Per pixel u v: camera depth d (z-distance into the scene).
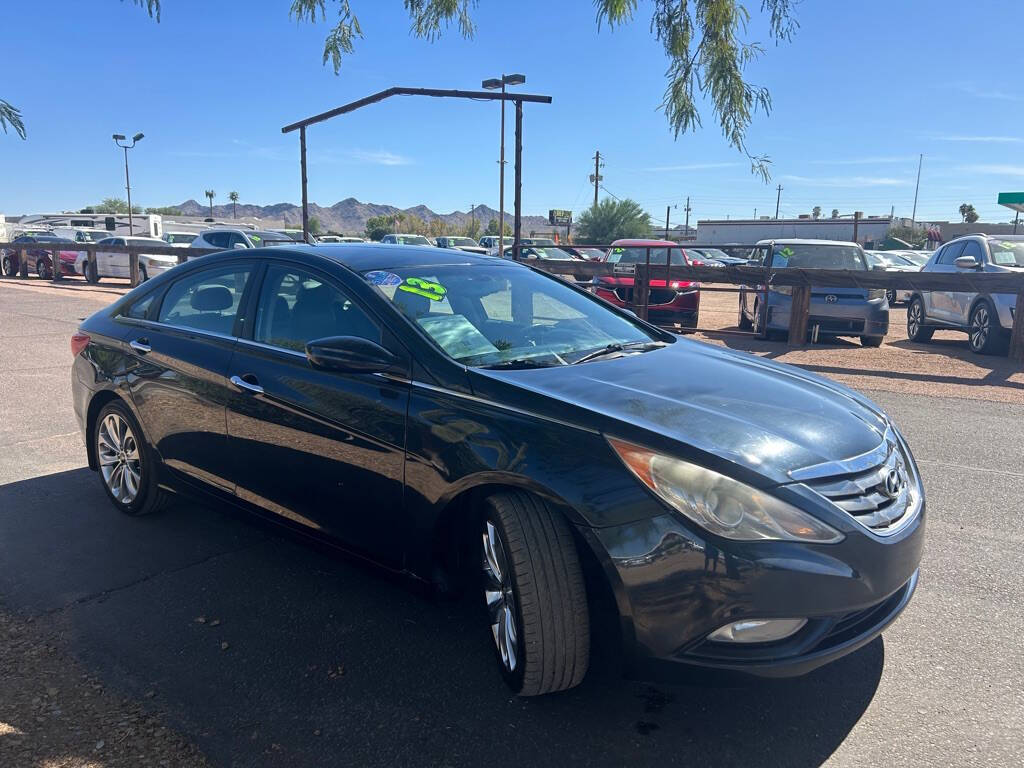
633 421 2.75
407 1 5.79
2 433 6.48
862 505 2.69
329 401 3.42
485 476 2.88
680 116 5.65
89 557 4.12
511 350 3.47
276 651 3.23
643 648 2.62
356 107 14.25
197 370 4.04
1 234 37.81
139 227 48.03
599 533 2.62
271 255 4.06
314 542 3.61
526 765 2.57
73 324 13.53
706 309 20.50
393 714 2.83
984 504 4.99
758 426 2.84
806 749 2.66
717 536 2.53
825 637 2.60
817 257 12.94
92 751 2.59
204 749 2.62
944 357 11.18
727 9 5.39
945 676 3.08
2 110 3.68
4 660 3.13
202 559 4.12
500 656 2.95
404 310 3.49
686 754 2.63
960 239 12.66
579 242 60.00
